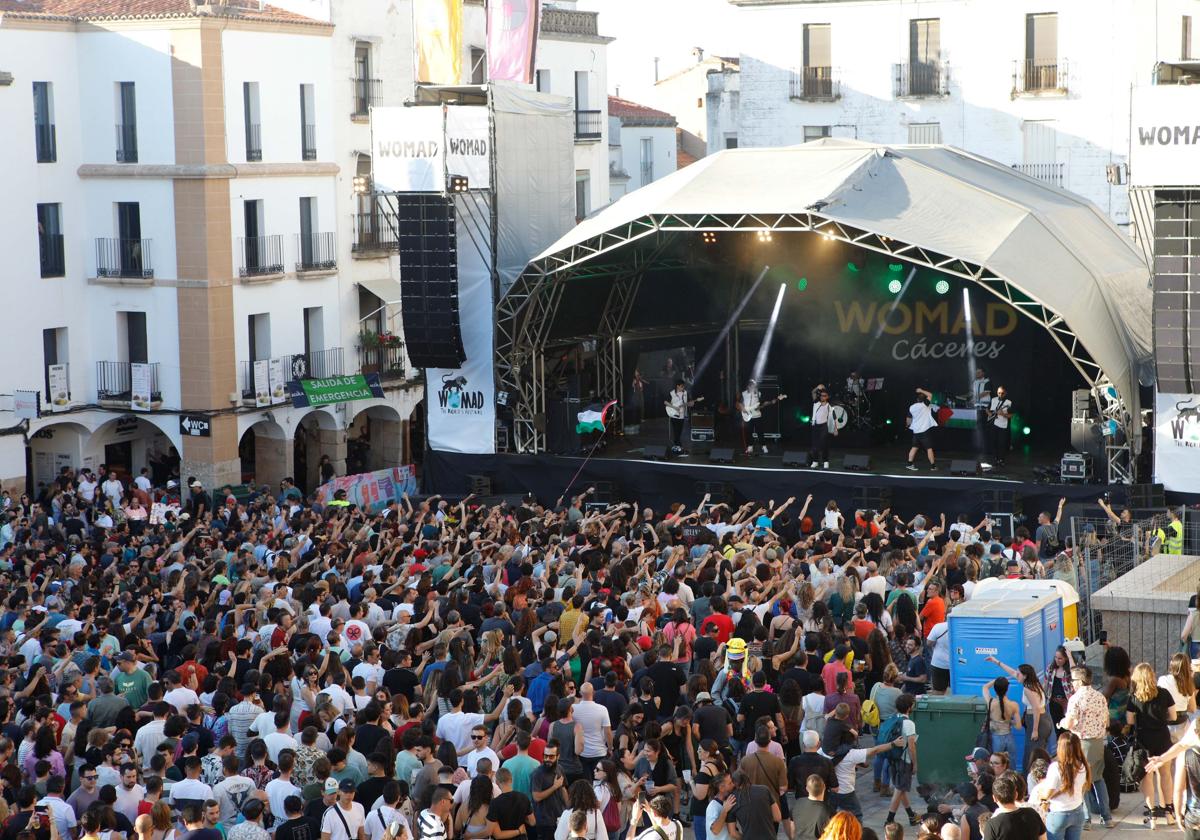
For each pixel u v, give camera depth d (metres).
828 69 51.62
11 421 40.53
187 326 42.50
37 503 38.06
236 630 19.66
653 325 42.91
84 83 42.75
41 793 15.01
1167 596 20.30
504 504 31.66
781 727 16.36
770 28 52.16
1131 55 47.47
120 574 25.02
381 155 36.00
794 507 35.06
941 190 34.22
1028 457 37.53
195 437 42.66
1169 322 29.70
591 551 23.50
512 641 19.39
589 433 39.62
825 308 41.00
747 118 52.94
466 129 35.84
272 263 44.25
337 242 46.75
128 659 17.81
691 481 35.94
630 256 39.97
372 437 49.78
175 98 41.81
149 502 37.75
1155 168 28.52
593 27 58.38
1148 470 32.94
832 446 40.25
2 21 40.09
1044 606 19.28
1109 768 16.20
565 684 16.62
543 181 38.06
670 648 18.66
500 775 14.27
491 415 37.66
